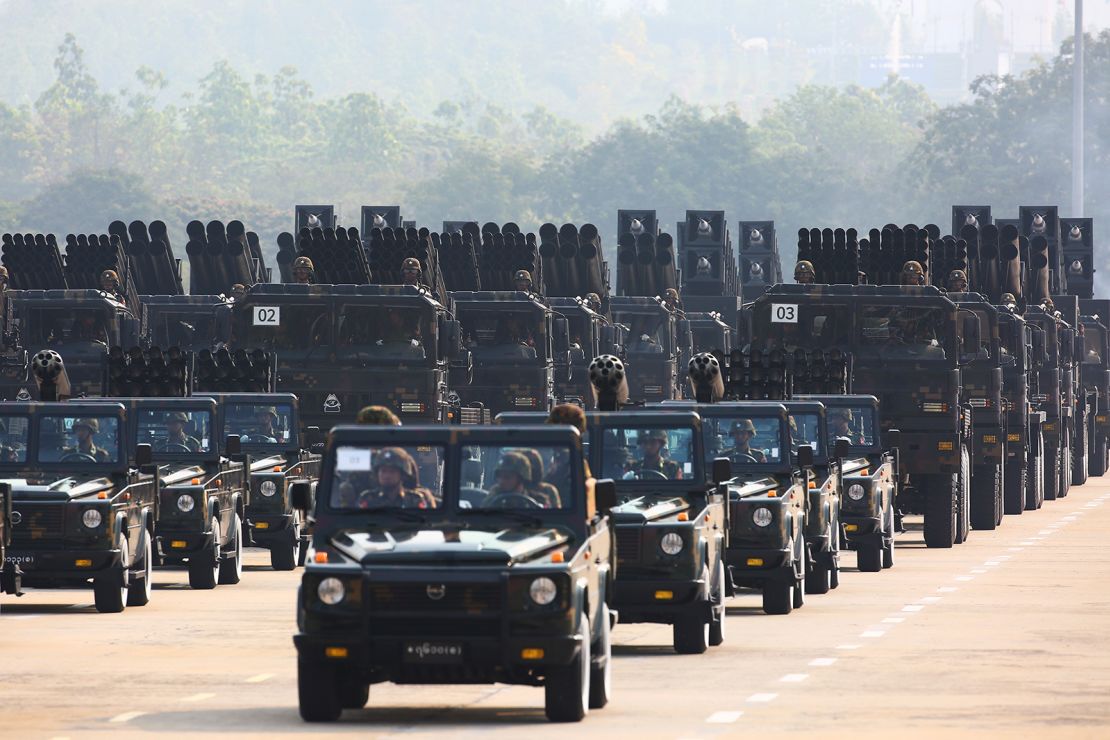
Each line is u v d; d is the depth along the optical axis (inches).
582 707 2050.9
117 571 3272.6
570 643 2001.7
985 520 5743.1
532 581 1996.8
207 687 2332.7
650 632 3053.6
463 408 4815.5
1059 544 5201.8
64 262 5895.7
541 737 1931.6
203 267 6210.6
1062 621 3225.9
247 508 4220.0
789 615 3321.9
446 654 1993.1
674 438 2790.4
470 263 5787.4
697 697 2260.1
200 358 4569.4
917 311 4938.5
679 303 7037.4
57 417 3366.1
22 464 3339.1
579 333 5964.6
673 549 2659.9
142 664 2571.4
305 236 5017.2
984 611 3405.5
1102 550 4977.9
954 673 2503.7
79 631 2994.6
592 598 2110.0
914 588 3892.7
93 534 3230.8
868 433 4394.7
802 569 3420.3
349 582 1998.0
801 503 3454.7
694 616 2684.5
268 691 2293.3
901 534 5610.2
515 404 5364.2
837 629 3088.1
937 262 5708.7
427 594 1994.3
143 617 3228.3
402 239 5108.3
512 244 5876.0
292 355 4734.3
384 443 2126.0
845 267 5162.4
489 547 2014.0
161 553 3654.0
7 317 5487.2
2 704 2176.4
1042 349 6560.0
